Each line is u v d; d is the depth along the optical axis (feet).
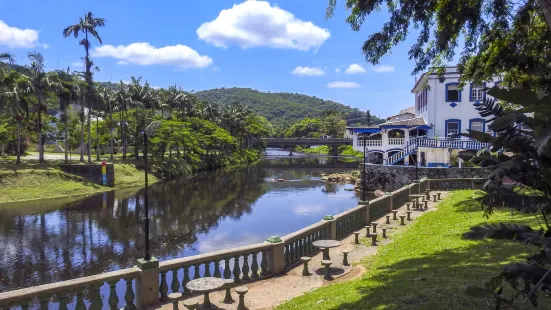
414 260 32.86
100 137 219.82
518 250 30.50
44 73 151.02
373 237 43.83
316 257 38.96
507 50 47.44
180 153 243.81
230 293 28.27
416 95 164.66
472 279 25.11
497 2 41.70
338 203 123.95
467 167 109.70
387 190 127.75
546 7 20.44
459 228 43.45
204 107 309.01
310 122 511.40
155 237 83.25
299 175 213.25
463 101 129.39
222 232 87.51
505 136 19.08
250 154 338.95
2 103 140.05
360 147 163.84
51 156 200.75
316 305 24.95
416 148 128.26
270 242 34.17
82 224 94.84
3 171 132.26
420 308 21.25
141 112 201.46
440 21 43.60
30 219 99.81
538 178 18.38
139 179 172.76
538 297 20.52
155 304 26.84
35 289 22.20
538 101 15.99
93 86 168.45
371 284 28.07
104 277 24.84
